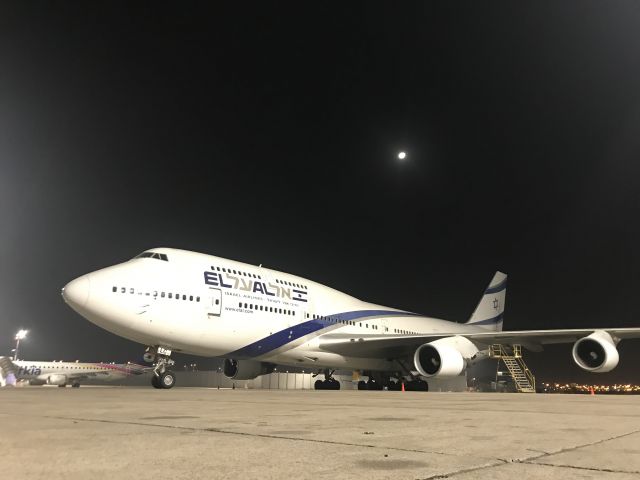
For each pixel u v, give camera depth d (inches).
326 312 740.7
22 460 100.2
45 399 307.7
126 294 537.3
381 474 90.1
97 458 102.8
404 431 154.2
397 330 865.5
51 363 1713.8
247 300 632.4
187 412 213.6
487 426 171.8
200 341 591.5
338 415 207.5
